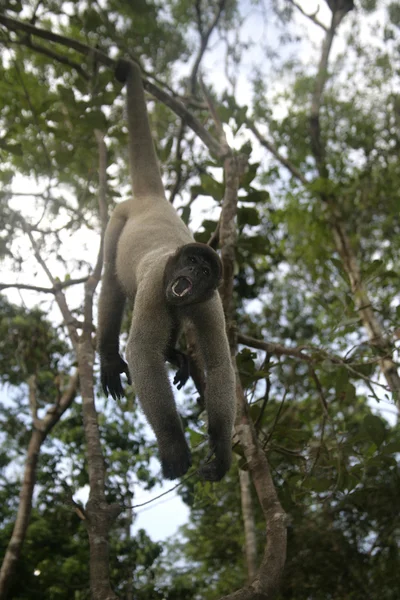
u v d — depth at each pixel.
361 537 11.45
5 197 8.64
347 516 11.42
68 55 10.44
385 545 11.00
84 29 8.20
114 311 6.18
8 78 9.90
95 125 7.84
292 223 13.63
